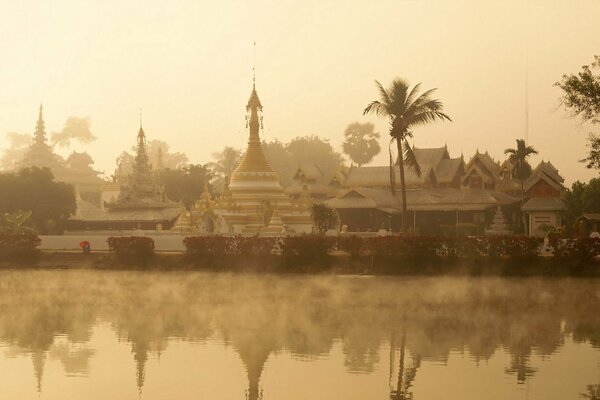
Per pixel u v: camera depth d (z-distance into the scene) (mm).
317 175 152875
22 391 27453
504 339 36906
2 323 42406
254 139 99312
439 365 31141
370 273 71438
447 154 142375
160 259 79625
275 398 26250
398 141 91750
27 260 83625
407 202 130000
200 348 34781
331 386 27844
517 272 68062
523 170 117250
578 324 41406
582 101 69062
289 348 34625
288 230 95312
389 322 42125
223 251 77688
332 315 44656
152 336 37906
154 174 164375
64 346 35500
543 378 28922
